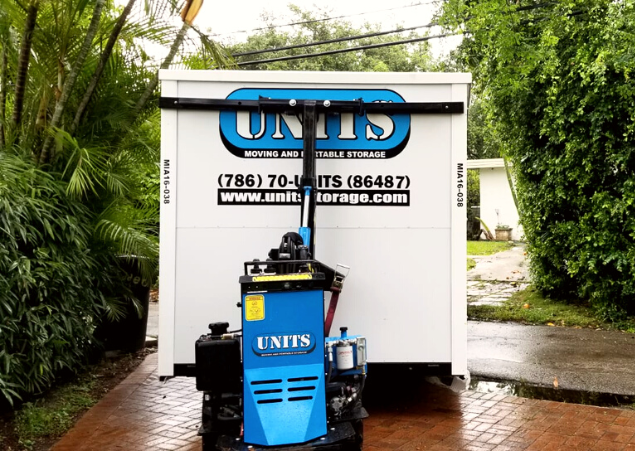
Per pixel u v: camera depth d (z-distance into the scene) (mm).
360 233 4957
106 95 6891
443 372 4953
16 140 6379
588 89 8734
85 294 6172
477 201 29203
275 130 4934
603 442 4656
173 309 4867
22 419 5137
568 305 10203
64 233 5777
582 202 9211
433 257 4969
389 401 5734
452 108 4910
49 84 6293
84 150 5934
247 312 3656
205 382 3756
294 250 4191
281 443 3482
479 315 9859
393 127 4973
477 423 5105
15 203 5152
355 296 4941
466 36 10672
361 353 4047
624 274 8797
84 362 6656
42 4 6094
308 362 3688
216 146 4922
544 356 7348
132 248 6516
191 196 4906
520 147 10359
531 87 9641
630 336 8320
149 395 6059
